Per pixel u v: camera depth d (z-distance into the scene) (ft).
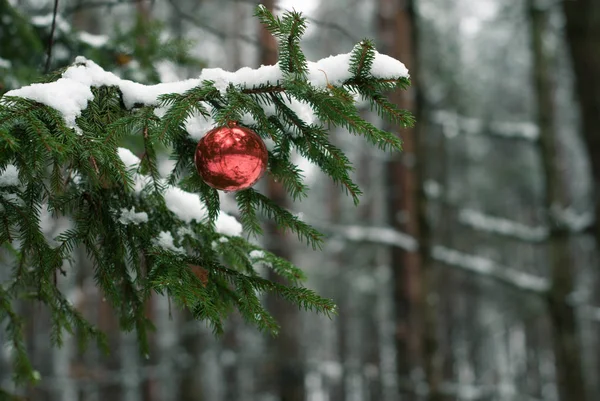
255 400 48.11
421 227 27.55
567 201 60.49
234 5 40.55
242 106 5.55
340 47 50.37
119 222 6.61
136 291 7.17
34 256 6.45
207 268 6.39
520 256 65.21
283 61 5.64
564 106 58.70
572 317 26.50
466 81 56.24
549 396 66.39
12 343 8.18
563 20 26.84
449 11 52.34
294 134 6.26
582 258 56.65
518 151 61.98
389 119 5.82
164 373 37.42
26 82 10.84
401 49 27.76
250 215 6.68
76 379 38.17
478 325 66.03
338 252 55.42
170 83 6.20
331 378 64.69
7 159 5.41
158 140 5.53
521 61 63.26
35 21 11.69
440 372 26.55
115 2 13.82
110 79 6.07
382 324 57.26
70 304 7.72
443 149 51.72
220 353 38.81
